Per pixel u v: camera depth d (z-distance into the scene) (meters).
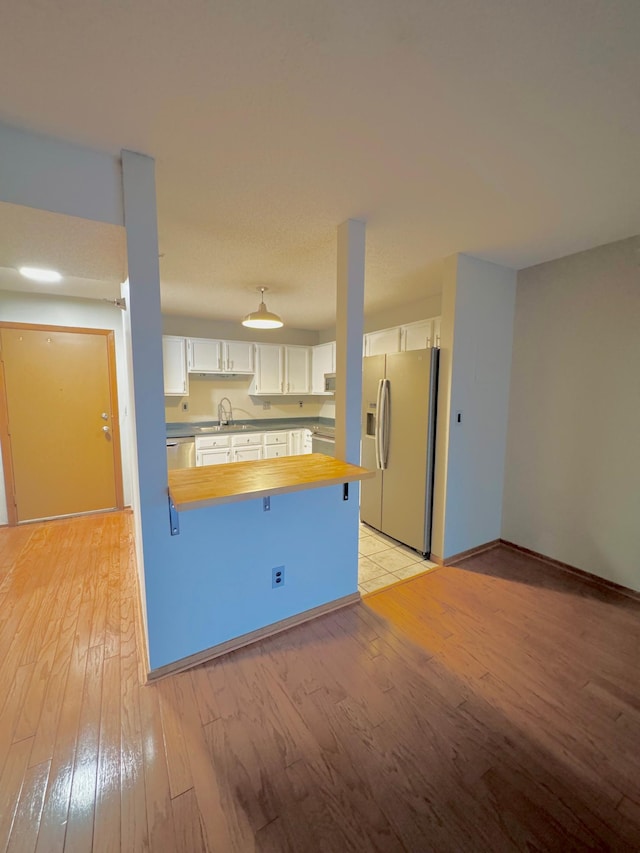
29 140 1.40
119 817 1.19
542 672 1.81
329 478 1.91
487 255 2.69
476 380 2.90
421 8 0.94
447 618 2.24
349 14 0.95
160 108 1.27
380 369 3.38
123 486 4.16
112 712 1.57
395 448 3.24
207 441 4.71
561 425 2.81
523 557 3.06
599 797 1.25
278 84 1.17
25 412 3.67
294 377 5.52
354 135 1.42
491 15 0.96
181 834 1.14
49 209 1.44
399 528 3.23
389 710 1.59
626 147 1.49
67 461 3.88
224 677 1.77
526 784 1.29
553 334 2.82
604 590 2.56
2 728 1.49
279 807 1.22
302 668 1.83
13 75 1.12
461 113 1.30
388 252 2.61
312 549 2.20
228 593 1.93
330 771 1.33
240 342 5.03
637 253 2.36
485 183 1.75
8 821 1.17
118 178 1.55
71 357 3.83
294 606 2.17
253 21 0.97
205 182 1.73
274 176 1.69
